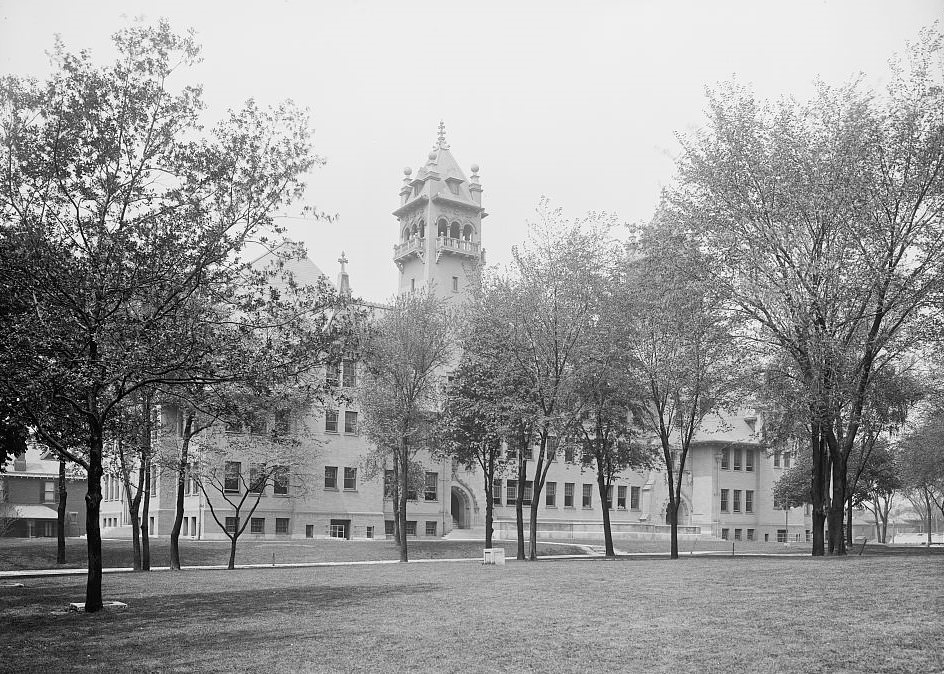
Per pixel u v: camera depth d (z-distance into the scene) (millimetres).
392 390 47781
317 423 71562
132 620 19406
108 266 19500
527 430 45000
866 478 63375
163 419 43500
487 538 50469
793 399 35531
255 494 68375
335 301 22938
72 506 90625
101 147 20047
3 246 18891
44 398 19500
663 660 12984
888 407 38656
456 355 61844
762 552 61750
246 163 21625
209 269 20922
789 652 13039
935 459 63125
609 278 42906
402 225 97312
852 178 31453
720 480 92500
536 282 43188
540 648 14273
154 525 69812
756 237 33500
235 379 21078
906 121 32031
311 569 38375
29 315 19125
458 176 95000
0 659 14898
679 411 44531
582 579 26000
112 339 19547
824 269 31547
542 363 43469
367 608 20203
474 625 16859
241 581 30094
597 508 90312
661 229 36750
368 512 73438
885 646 13094
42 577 37344
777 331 33531
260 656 14594
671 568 29688
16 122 20156
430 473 80188
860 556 34250
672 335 39125
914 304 32031
